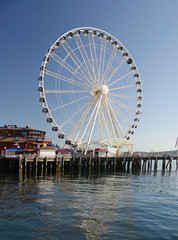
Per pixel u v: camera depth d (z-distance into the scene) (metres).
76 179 34.09
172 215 15.50
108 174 44.56
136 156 60.56
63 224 13.22
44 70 49.44
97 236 11.63
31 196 20.38
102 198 20.23
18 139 56.88
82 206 17.17
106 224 13.36
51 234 11.79
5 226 12.76
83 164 51.06
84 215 14.95
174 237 11.66
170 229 12.76
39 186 26.16
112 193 22.86
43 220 13.82
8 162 45.66
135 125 62.81
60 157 45.59
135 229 12.66
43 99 48.97
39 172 43.81
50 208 16.44
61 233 11.93
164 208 17.41
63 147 55.88
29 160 41.03
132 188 26.83
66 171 47.00
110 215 15.09
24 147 55.62
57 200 18.97
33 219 13.97
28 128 62.44
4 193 21.53
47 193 21.94
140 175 45.34
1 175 38.03
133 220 14.18
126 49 60.06
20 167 40.03
